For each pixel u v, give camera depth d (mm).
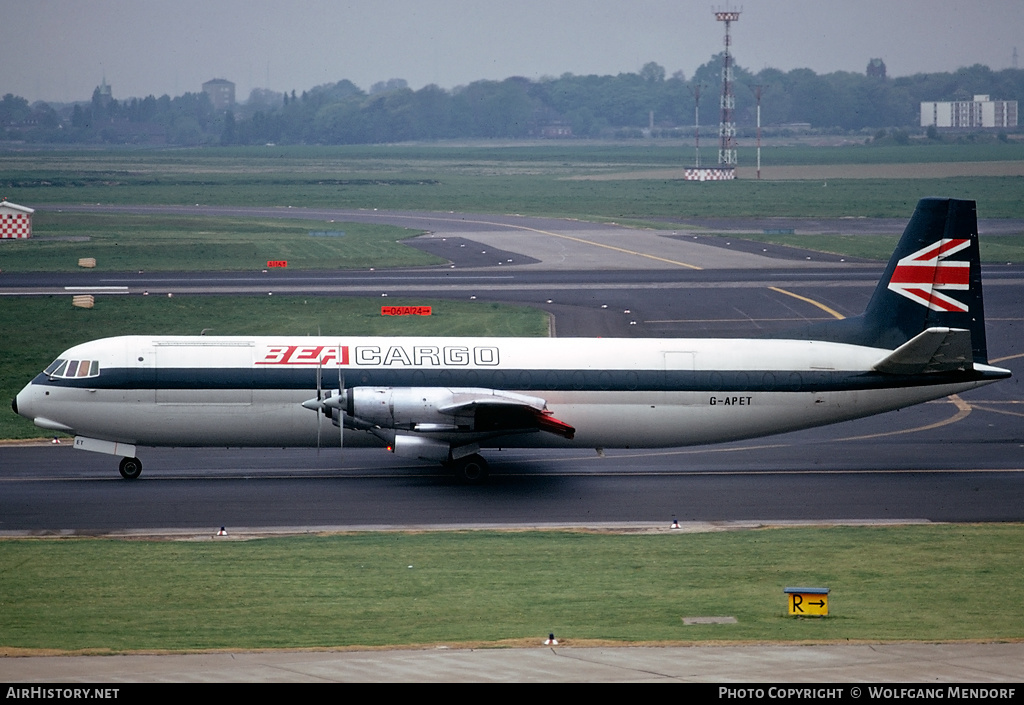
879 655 75375
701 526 129000
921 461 163250
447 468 158875
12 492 141625
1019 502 140375
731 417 154375
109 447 151000
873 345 157250
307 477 152125
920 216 155250
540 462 163500
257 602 93125
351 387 148250
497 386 150625
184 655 75938
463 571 105375
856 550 115000
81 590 97312
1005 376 155250
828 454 168250
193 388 148375
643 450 171250
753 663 73625
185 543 118750
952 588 98312
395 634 82250
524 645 78188
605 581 101438
